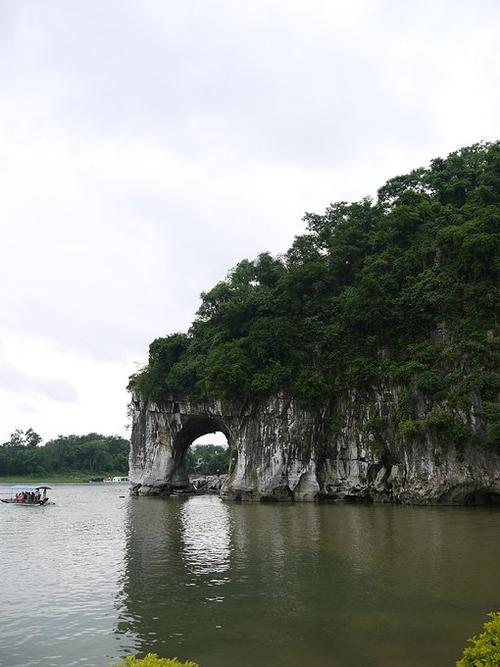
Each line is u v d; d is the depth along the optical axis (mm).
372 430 48406
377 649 11281
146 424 70688
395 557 20547
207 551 22891
